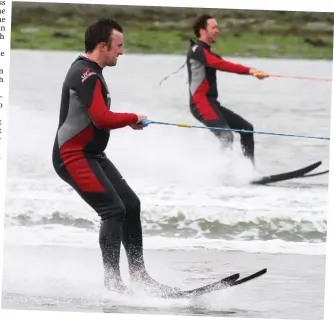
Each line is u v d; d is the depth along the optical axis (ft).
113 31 67.82
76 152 67.46
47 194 95.61
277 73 144.25
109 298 71.26
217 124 100.01
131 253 70.85
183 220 89.97
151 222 89.35
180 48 158.81
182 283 74.43
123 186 69.92
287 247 84.69
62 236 86.22
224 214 91.35
